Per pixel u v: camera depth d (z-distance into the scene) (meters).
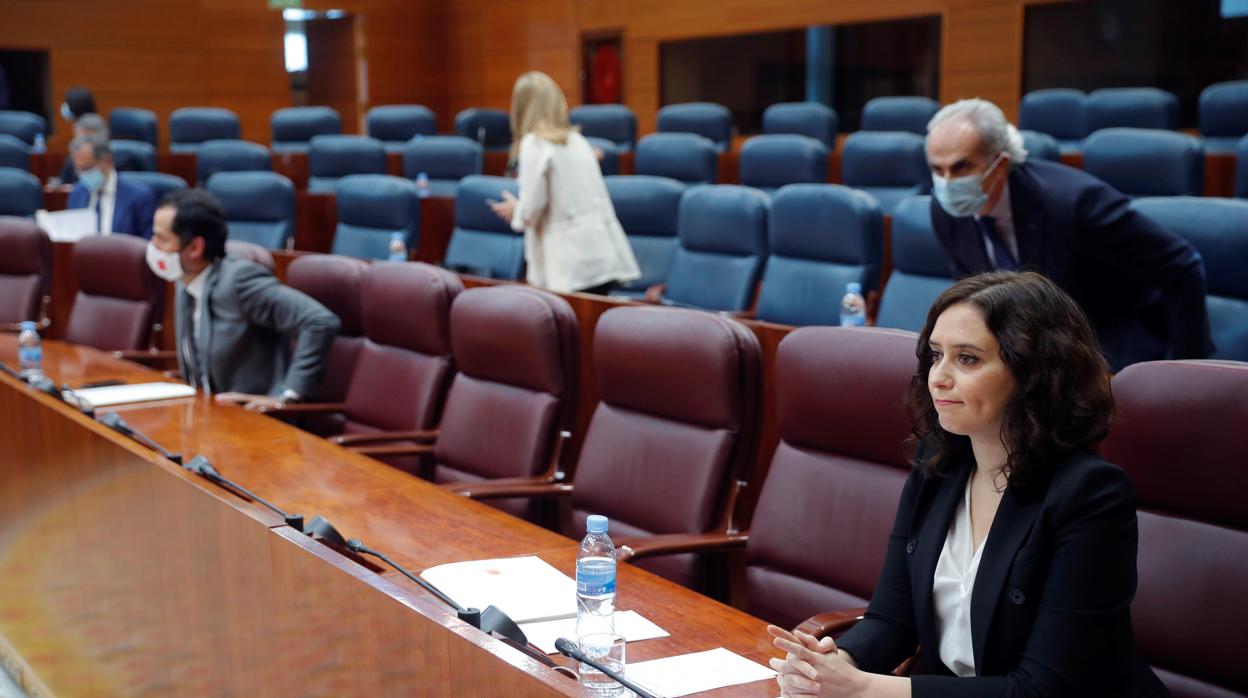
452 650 1.46
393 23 14.19
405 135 10.34
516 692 1.36
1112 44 8.55
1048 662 1.55
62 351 4.59
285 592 1.84
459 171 8.20
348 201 6.66
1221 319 3.17
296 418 4.21
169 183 7.47
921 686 1.56
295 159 9.51
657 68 11.80
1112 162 5.51
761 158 6.76
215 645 2.11
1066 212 2.61
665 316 2.73
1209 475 1.80
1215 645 1.78
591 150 5.30
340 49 14.20
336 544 2.00
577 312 3.50
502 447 3.19
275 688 1.91
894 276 4.38
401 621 1.56
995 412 1.63
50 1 12.06
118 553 2.51
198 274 4.00
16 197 7.03
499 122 9.98
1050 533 1.60
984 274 1.68
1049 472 1.63
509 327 3.16
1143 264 2.62
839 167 7.93
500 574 2.17
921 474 1.82
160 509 2.28
